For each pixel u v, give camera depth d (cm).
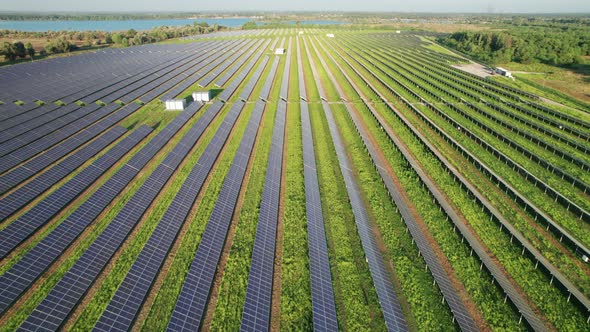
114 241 3522
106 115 7212
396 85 10450
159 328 2778
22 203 4081
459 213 4262
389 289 3112
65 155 5397
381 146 6038
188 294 2912
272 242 3641
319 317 2772
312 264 3262
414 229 3878
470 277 3303
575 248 3662
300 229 3866
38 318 2636
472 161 5594
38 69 9744
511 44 15275
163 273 3284
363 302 3034
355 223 3988
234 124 6869
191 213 4119
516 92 9738
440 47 19138
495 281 3231
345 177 4884
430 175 5112
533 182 4997
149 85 9388
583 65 12975
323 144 6053
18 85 8100
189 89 9481
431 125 7162
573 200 4519
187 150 5572
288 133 6481
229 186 4503
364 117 7525
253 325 2695
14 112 6700
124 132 6241
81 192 4412
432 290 3158
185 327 2658
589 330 2789
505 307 2997
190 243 3644
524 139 6444
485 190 4753
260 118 7194
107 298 3000
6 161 4969
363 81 10938
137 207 4056
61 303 2806
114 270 3272
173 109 7588
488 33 17062
